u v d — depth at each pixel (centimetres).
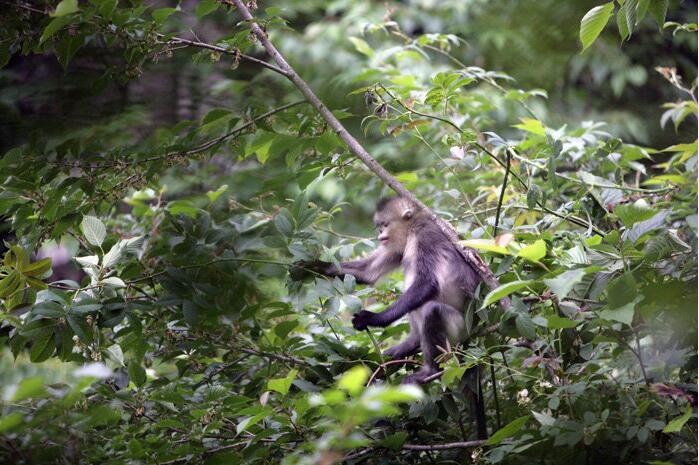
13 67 1412
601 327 643
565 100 1652
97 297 694
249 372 813
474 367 697
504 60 1483
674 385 590
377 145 1564
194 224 801
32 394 457
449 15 1736
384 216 905
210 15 1599
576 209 747
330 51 1672
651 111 1680
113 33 720
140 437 706
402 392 391
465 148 742
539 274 664
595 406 625
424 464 698
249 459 638
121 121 1331
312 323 870
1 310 723
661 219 606
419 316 824
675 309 623
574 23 1107
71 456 587
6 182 754
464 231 932
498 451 605
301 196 745
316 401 455
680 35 1689
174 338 757
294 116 795
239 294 783
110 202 772
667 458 593
